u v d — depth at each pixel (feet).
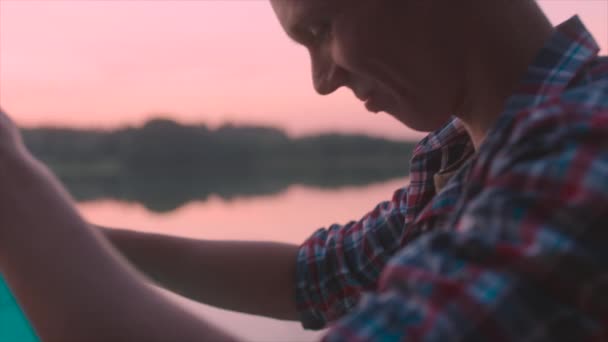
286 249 2.61
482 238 1.09
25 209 1.18
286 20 1.59
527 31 1.58
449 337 1.00
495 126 1.51
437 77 1.55
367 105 1.65
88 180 52.13
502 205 1.11
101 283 1.15
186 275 2.51
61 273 1.14
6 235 1.16
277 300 2.56
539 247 1.04
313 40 1.62
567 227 1.05
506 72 1.57
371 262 2.46
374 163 93.04
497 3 1.55
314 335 4.26
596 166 1.08
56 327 1.11
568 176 1.08
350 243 2.52
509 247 1.06
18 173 1.21
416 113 1.60
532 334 1.01
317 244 2.60
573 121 1.15
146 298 1.17
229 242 2.60
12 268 1.15
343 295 2.51
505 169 1.18
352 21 1.50
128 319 1.13
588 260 1.03
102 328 1.11
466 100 1.61
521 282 1.03
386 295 1.12
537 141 1.17
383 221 2.48
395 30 1.50
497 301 1.01
